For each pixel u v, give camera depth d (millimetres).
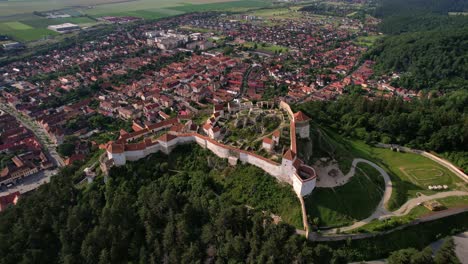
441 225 152125
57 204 162000
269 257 126438
